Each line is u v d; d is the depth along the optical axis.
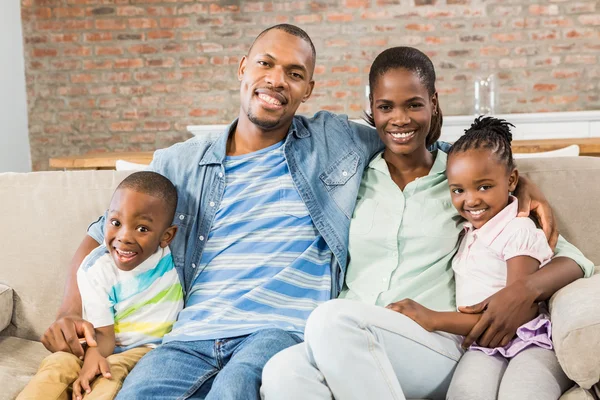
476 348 1.59
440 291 1.77
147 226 1.68
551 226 1.76
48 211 2.00
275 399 1.36
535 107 5.01
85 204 2.00
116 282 1.69
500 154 1.71
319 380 1.41
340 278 1.81
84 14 5.03
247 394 1.39
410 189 1.86
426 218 1.81
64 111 5.12
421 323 1.57
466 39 4.96
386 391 1.39
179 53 5.05
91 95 5.10
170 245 1.81
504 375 1.47
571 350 1.38
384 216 1.83
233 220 1.82
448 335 1.64
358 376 1.39
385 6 4.95
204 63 5.05
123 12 5.02
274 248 1.79
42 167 5.17
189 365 1.57
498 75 4.98
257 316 1.69
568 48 4.95
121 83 5.08
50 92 5.11
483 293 1.69
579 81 4.97
